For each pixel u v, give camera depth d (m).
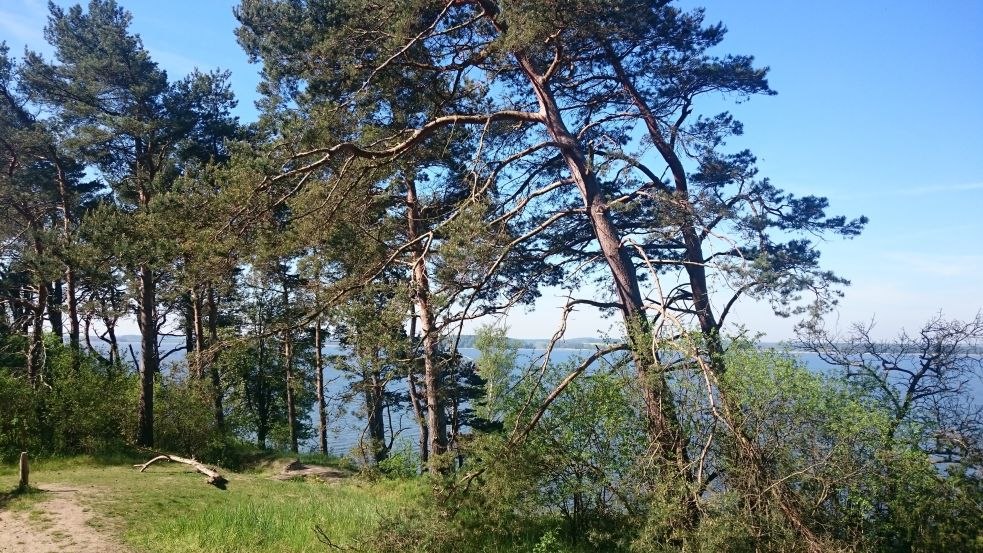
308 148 10.47
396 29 10.91
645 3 11.96
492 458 9.77
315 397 32.91
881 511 8.87
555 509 10.93
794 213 14.85
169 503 13.25
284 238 10.95
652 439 8.80
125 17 23.91
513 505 10.08
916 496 8.52
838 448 8.33
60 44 22.78
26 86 22.22
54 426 19.70
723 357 8.68
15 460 18.05
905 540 8.86
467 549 9.60
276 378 31.88
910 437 8.84
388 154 10.92
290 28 15.50
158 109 21.66
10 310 27.39
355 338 13.56
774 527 7.52
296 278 14.14
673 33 13.70
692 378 8.76
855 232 14.69
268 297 23.89
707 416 8.77
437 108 12.74
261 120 12.63
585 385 10.30
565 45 11.44
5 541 10.26
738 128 14.99
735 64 14.24
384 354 14.39
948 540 8.37
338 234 11.27
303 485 17.89
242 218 10.37
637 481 9.12
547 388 10.57
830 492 8.40
